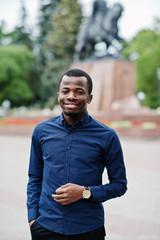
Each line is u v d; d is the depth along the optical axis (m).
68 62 48.69
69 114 2.41
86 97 2.45
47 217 2.39
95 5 26.03
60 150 2.41
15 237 4.74
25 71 47.00
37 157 2.64
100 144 2.41
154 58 45.00
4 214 5.86
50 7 52.12
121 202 6.69
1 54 44.72
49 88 48.34
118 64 25.58
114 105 24.80
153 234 4.84
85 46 27.27
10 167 11.10
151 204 6.50
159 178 9.05
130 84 26.03
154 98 48.00
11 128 29.33
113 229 5.07
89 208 2.37
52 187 2.40
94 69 26.45
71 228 2.33
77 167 2.37
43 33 51.97
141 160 12.38
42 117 28.53
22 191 7.62
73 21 48.59
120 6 25.55
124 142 20.03
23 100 49.34
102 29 25.72
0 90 46.31
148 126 22.06
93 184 2.40
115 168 2.46
